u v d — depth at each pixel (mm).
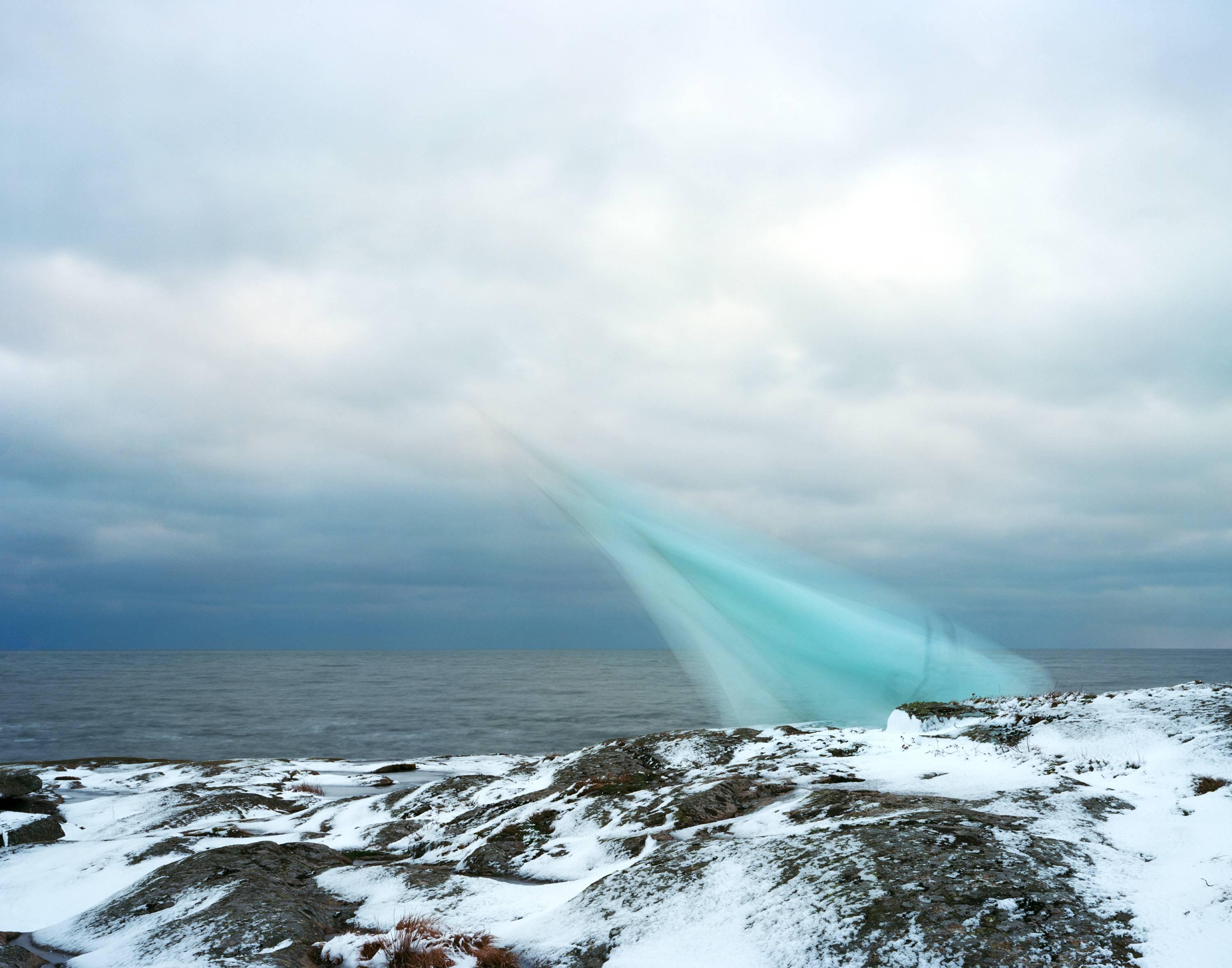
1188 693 19141
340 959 8633
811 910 7789
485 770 32969
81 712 82188
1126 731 16656
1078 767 14875
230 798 23359
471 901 10617
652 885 9273
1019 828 9867
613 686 130125
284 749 55844
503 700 98938
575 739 59969
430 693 112875
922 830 9695
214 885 11414
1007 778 13984
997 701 22906
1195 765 13648
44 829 19391
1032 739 17469
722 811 13352
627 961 7625
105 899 12422
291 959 8578
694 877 9227
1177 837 9469
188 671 199250
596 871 11539
